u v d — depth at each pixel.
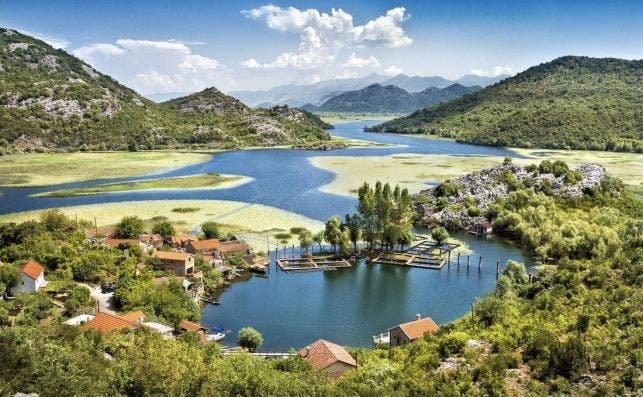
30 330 71.00
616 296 81.06
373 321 109.00
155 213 192.12
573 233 151.12
